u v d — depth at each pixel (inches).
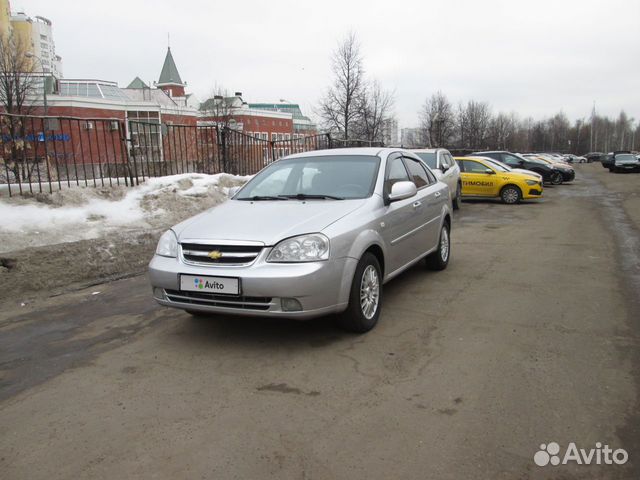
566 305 196.2
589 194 760.3
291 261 146.8
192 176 417.1
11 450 106.2
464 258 293.7
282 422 114.3
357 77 922.1
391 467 97.0
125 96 1951.3
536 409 117.2
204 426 113.5
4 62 890.1
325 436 108.1
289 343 161.5
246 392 129.3
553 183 976.9
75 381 139.2
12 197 291.0
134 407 123.3
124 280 256.8
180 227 170.9
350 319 163.2
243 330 174.9
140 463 100.3
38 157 312.7
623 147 5221.5
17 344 169.5
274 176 209.6
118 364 150.1
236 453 102.7
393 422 113.0
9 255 231.3
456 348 154.3
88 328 183.9
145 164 423.8
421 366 141.9
